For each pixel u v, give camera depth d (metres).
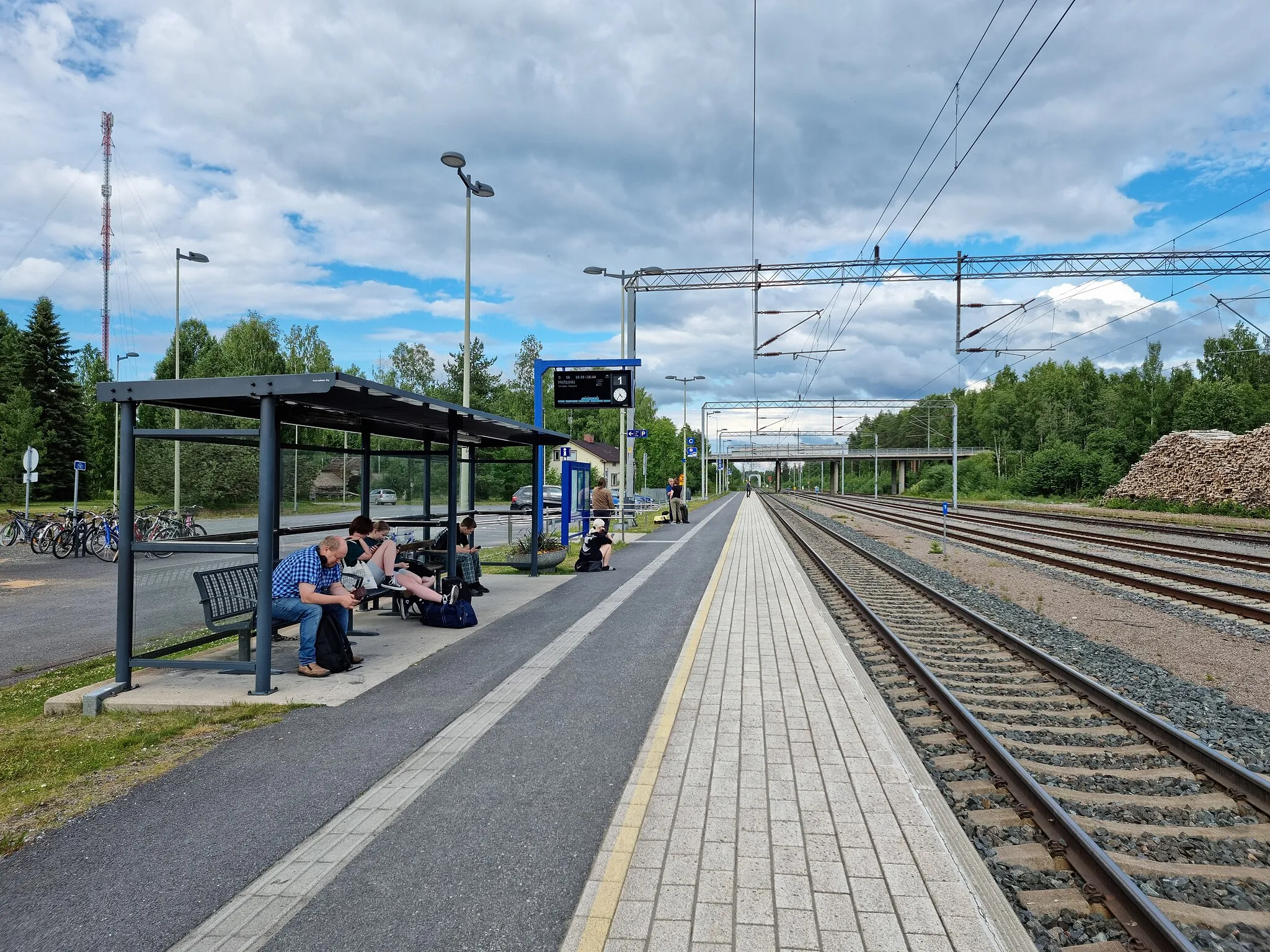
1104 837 4.21
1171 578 14.52
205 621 7.14
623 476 27.14
